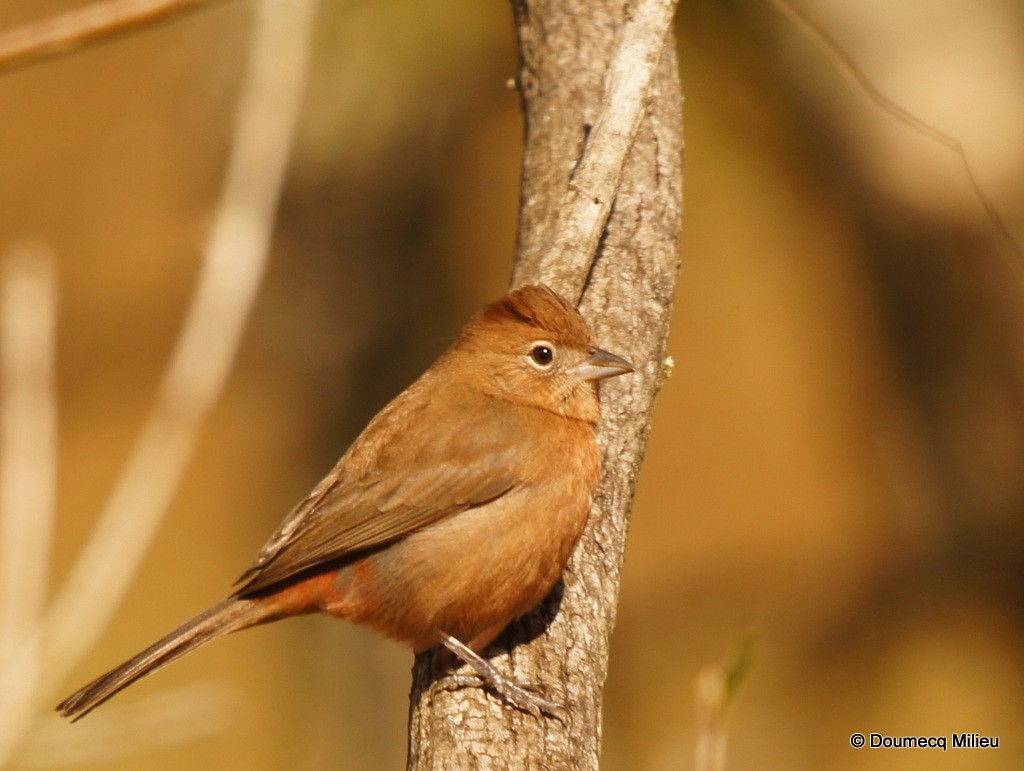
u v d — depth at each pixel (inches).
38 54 223.1
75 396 1023.0
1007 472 518.6
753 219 825.5
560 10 363.9
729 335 912.3
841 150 483.5
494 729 245.3
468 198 644.1
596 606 274.5
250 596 292.5
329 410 649.0
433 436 289.0
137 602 868.6
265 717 744.3
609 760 662.5
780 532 805.9
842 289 534.6
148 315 1053.2
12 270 279.3
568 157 335.0
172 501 908.0
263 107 299.7
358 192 585.6
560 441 286.0
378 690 639.8
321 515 291.1
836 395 607.5
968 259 480.7
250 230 291.4
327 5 478.3
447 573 279.3
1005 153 458.9
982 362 498.9
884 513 595.5
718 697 248.5
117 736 279.9
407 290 621.0
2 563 260.5
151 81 1092.5
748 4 450.3
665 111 346.6
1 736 243.4
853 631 646.5
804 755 622.5
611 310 312.3
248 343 777.6
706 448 892.0
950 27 456.8
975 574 555.2
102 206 1083.9
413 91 506.9
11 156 1112.8
